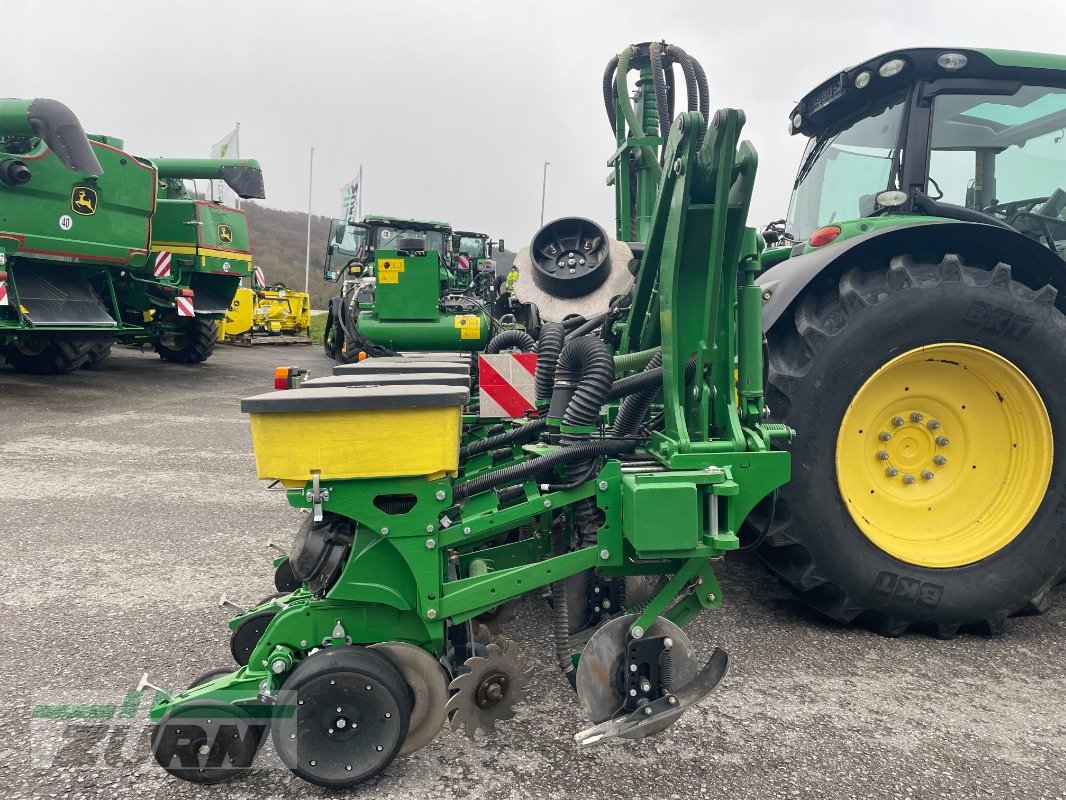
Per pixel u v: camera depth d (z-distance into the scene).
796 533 2.68
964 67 3.05
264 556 3.47
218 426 6.88
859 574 2.66
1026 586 2.71
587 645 1.95
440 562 1.93
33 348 9.73
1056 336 2.68
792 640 2.71
